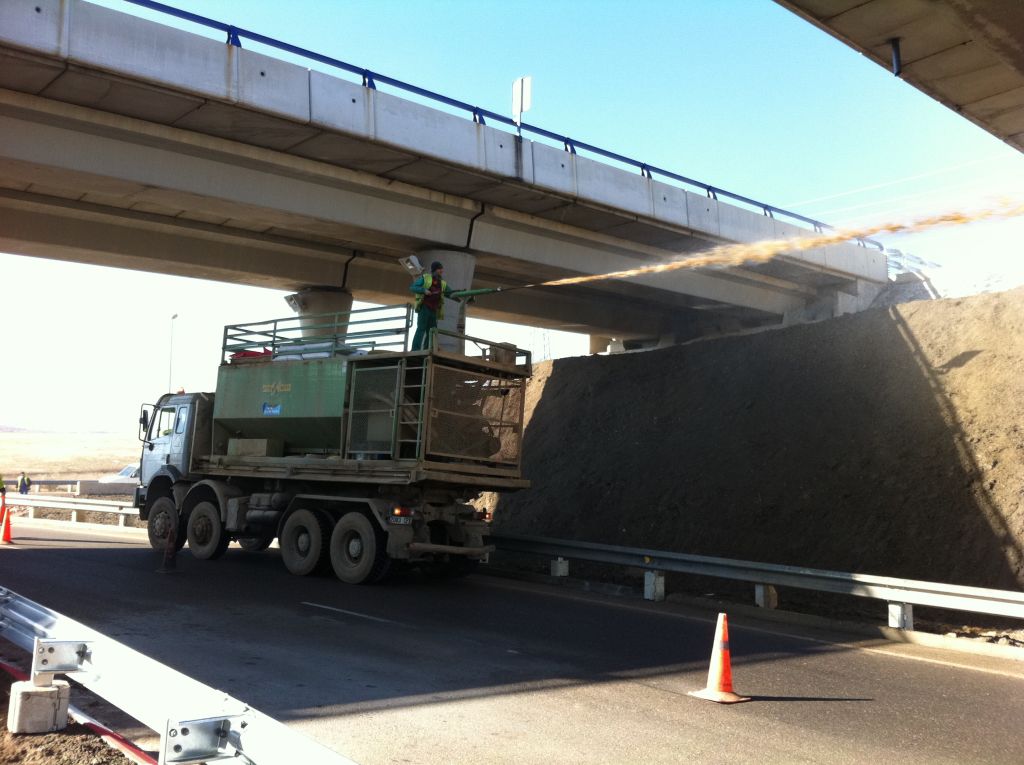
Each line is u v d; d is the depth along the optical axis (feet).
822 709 21.61
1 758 15.26
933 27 27.25
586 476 69.92
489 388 46.44
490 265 73.46
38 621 18.30
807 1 26.18
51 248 64.23
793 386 64.95
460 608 36.76
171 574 43.52
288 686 21.77
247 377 51.42
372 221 61.82
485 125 58.70
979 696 23.86
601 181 64.75
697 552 54.75
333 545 44.68
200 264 69.31
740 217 74.95
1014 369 52.26
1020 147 36.37
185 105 48.19
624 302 95.09
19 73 44.06
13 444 347.15
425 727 18.76
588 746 17.80
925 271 91.76
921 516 46.73
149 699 13.53
